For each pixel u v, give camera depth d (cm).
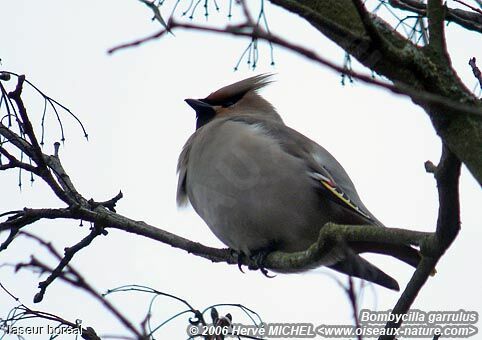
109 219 1036
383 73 637
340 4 717
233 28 468
